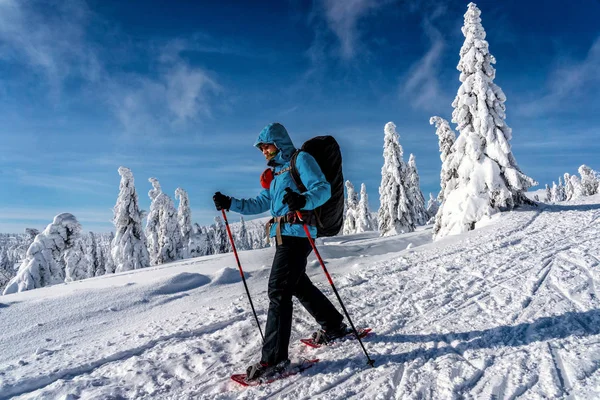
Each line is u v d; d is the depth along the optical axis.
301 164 2.77
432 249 7.91
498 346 2.77
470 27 13.72
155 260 33.56
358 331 3.30
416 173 39.06
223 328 3.94
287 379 2.56
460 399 2.11
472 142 13.27
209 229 47.03
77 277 24.92
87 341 4.00
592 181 36.06
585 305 3.41
